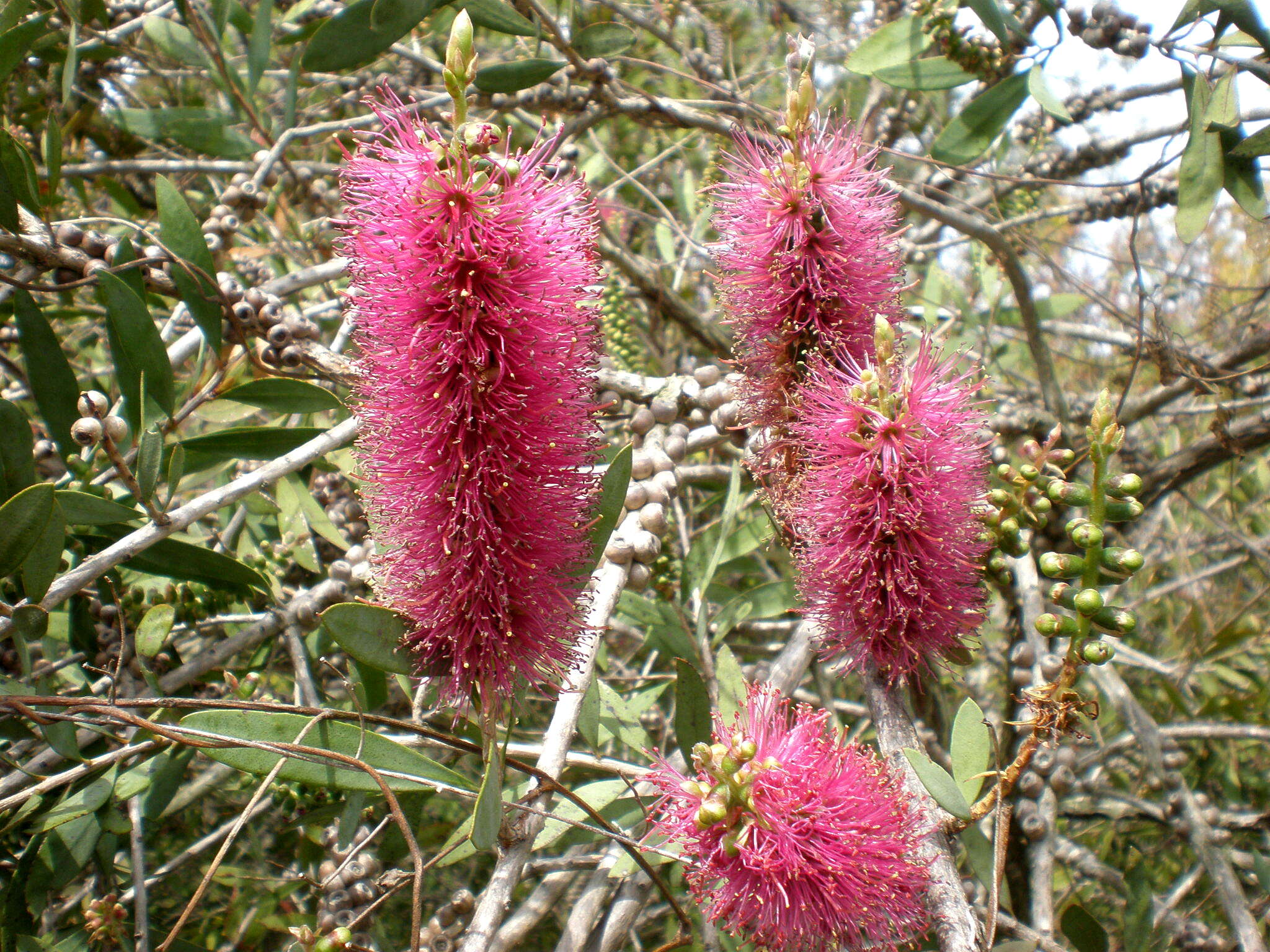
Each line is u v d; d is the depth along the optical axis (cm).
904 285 27
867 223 26
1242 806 41
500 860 25
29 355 30
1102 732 48
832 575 25
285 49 51
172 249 31
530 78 36
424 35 46
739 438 38
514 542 23
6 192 30
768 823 21
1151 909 32
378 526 24
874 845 21
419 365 22
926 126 55
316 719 25
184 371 41
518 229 21
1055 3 32
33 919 30
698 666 35
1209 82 31
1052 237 54
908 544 24
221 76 36
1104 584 39
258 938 38
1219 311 54
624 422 37
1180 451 43
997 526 28
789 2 58
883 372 24
